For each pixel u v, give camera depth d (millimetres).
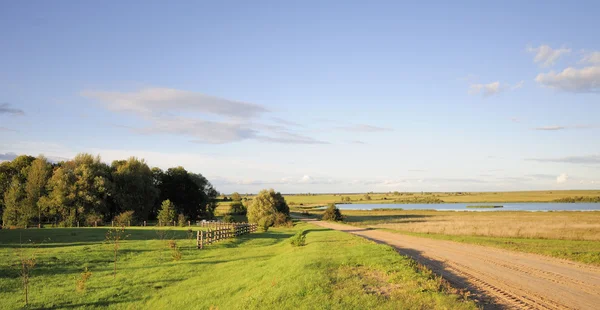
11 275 19688
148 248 29219
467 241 31453
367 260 18156
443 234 40094
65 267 21781
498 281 14719
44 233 38719
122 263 23625
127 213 57875
